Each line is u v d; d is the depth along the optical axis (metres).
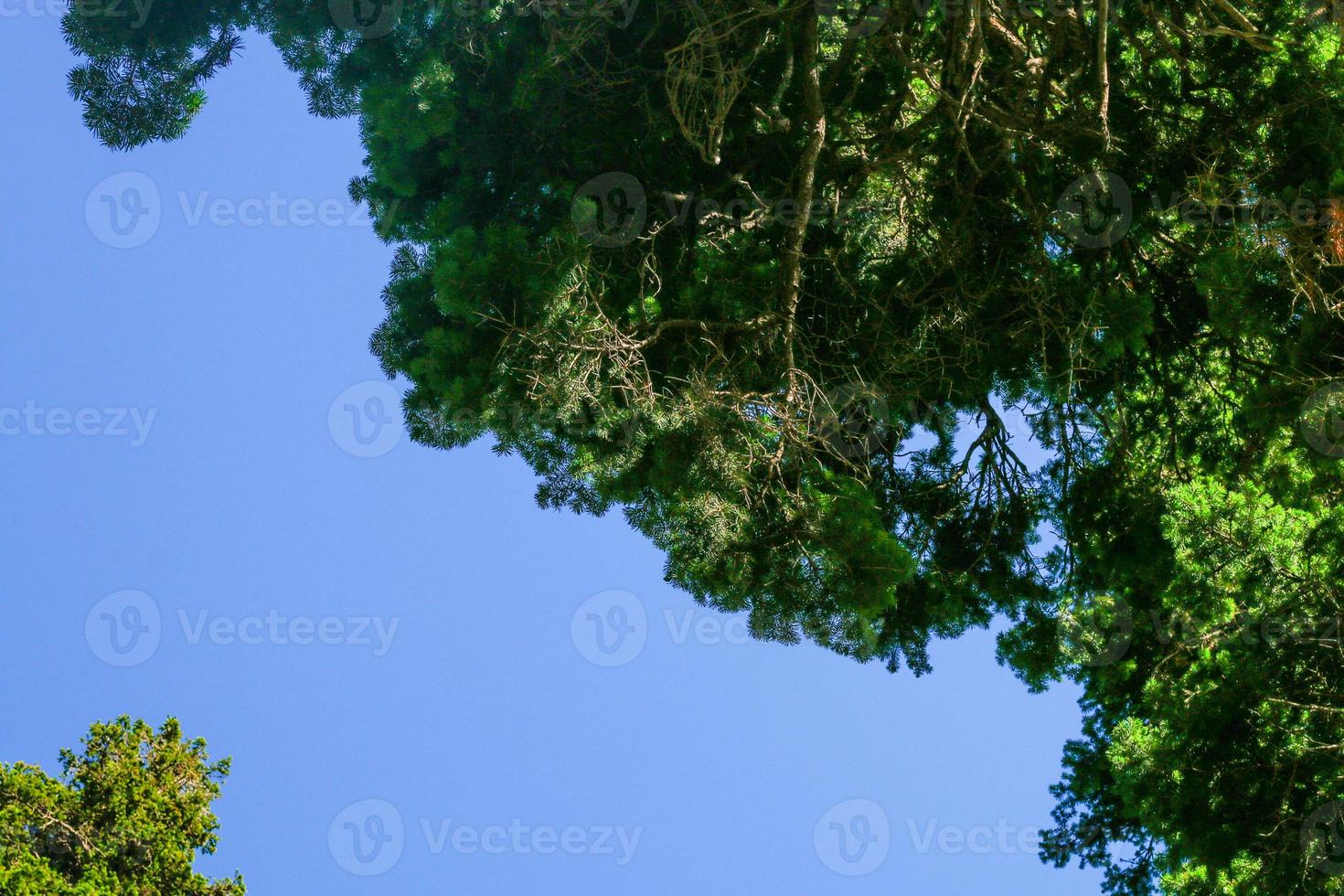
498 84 11.76
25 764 11.58
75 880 11.45
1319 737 9.66
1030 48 12.18
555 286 10.38
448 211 11.62
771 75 12.27
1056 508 13.98
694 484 10.28
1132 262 12.98
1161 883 12.40
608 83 11.52
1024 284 12.01
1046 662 13.57
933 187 12.39
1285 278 10.26
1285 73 11.60
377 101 11.48
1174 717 10.12
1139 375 14.20
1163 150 12.10
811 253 12.45
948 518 14.30
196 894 11.68
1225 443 13.91
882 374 11.93
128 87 11.93
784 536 10.57
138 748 12.09
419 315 11.43
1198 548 10.23
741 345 11.48
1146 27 12.30
